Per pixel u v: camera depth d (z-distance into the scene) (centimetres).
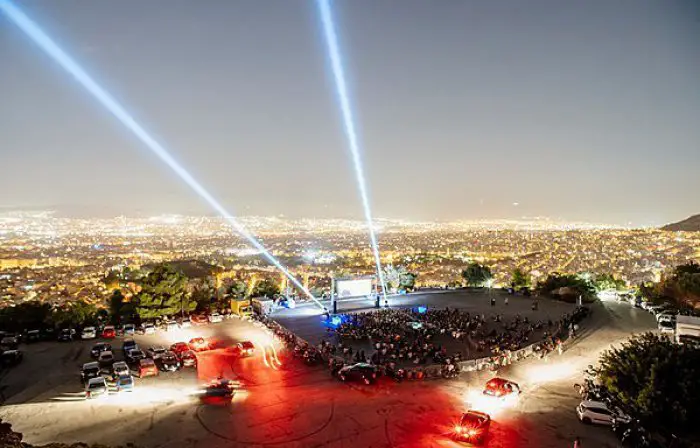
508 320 5641
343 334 4719
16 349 4428
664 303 6259
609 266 15800
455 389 3400
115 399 3206
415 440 2570
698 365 2861
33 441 2538
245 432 2664
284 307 6631
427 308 6444
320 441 2553
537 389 3431
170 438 2586
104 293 9819
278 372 3838
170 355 3991
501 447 2503
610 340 4778
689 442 2522
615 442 2584
